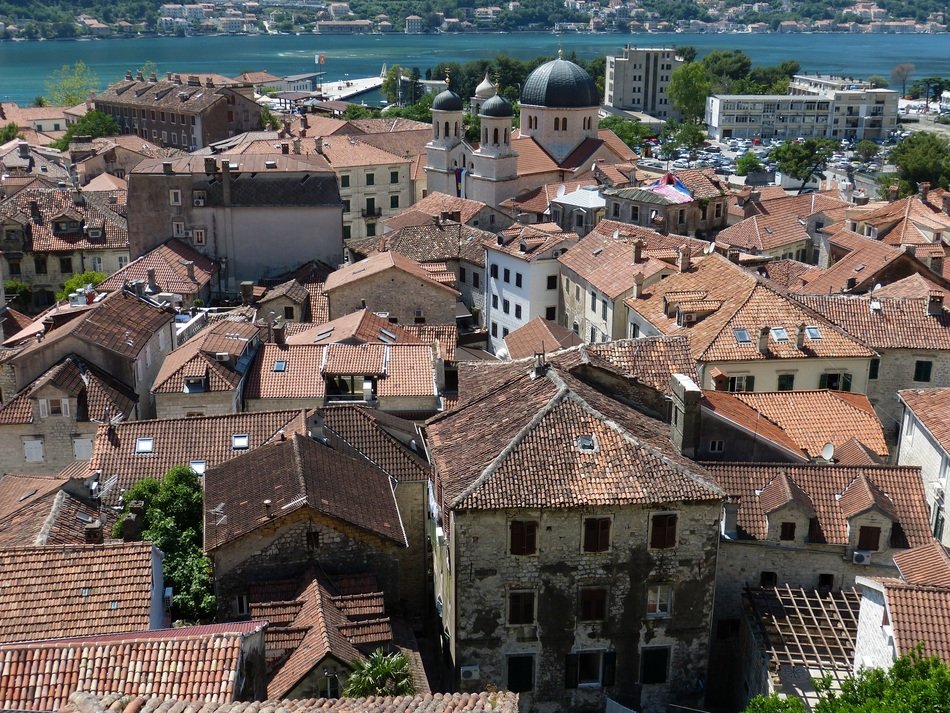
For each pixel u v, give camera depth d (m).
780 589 55.81
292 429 64.56
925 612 44.28
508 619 51.22
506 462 50.22
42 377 78.88
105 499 62.69
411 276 115.94
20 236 140.00
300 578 53.97
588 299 109.44
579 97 174.50
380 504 58.28
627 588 51.28
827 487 58.19
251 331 85.81
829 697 42.06
